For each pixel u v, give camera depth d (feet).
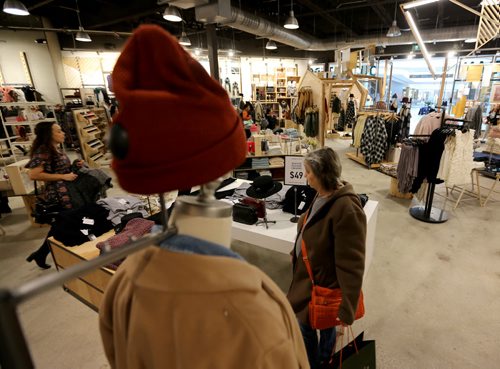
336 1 24.75
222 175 1.36
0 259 10.20
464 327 6.84
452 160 11.66
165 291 1.26
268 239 6.66
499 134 15.43
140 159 1.18
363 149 21.15
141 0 24.68
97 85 33.17
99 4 26.86
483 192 15.70
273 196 8.63
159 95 1.15
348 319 4.21
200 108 1.23
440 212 12.96
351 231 4.14
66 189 9.12
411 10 27.09
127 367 1.52
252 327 1.26
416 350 6.26
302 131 21.02
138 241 1.34
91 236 7.49
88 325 7.13
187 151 1.21
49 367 6.08
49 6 26.48
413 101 49.29
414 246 10.48
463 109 29.19
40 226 12.72
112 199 8.82
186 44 26.55
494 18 10.34
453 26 30.35
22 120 19.51
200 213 1.50
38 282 0.99
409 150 12.28
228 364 1.23
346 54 22.74
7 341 0.94
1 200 13.80
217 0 12.67
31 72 29.76
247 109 24.99
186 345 1.22
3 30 27.78
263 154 15.11
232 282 1.28
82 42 31.24
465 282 8.45
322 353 5.15
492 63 31.09
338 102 32.40
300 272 4.87
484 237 11.00
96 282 7.18
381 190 16.56
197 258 1.30
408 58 36.70
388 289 8.19
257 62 40.22
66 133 25.89
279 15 28.32
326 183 4.38
